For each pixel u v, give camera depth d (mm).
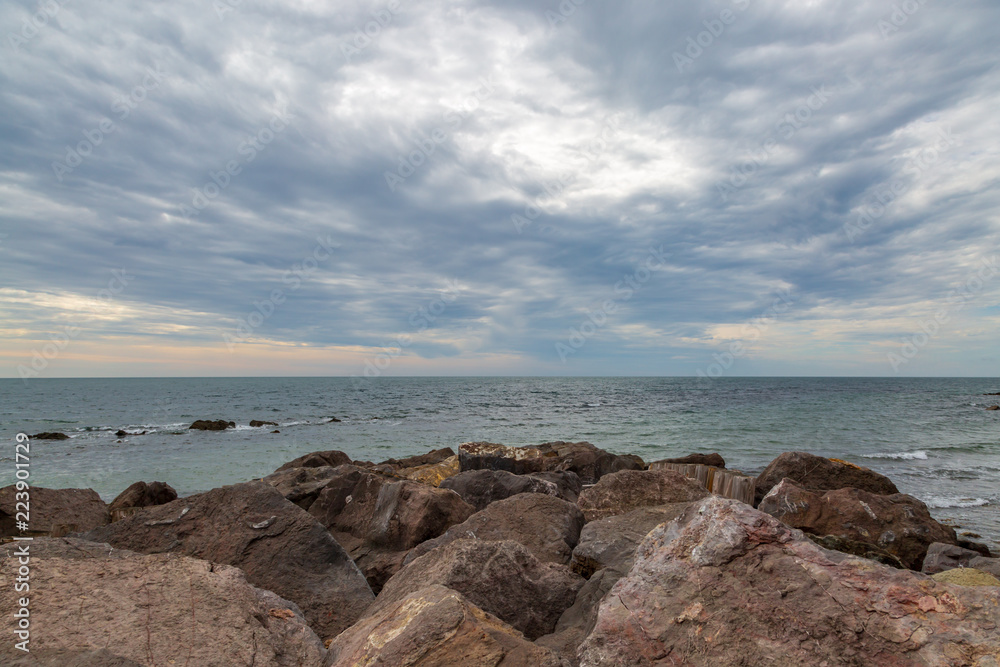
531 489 11055
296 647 3709
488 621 3605
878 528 8664
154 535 6277
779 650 2855
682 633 3072
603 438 30547
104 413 48281
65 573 3654
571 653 3859
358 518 9141
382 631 3402
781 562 3273
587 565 6121
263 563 5867
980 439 29984
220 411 50688
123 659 2895
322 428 36469
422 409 53188
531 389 103125
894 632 2809
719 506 3703
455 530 7145
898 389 105188
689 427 35438
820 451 25672
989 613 2793
